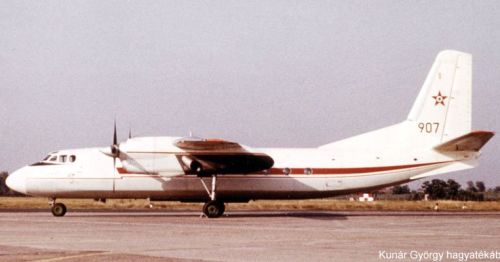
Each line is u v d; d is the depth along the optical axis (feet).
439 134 90.84
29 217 84.99
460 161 90.63
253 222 75.51
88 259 38.17
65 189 87.97
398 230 63.10
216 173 86.69
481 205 159.53
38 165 88.99
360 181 90.07
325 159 90.58
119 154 85.51
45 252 41.73
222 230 61.82
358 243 48.83
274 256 40.24
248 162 86.28
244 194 89.25
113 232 58.65
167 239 51.67
